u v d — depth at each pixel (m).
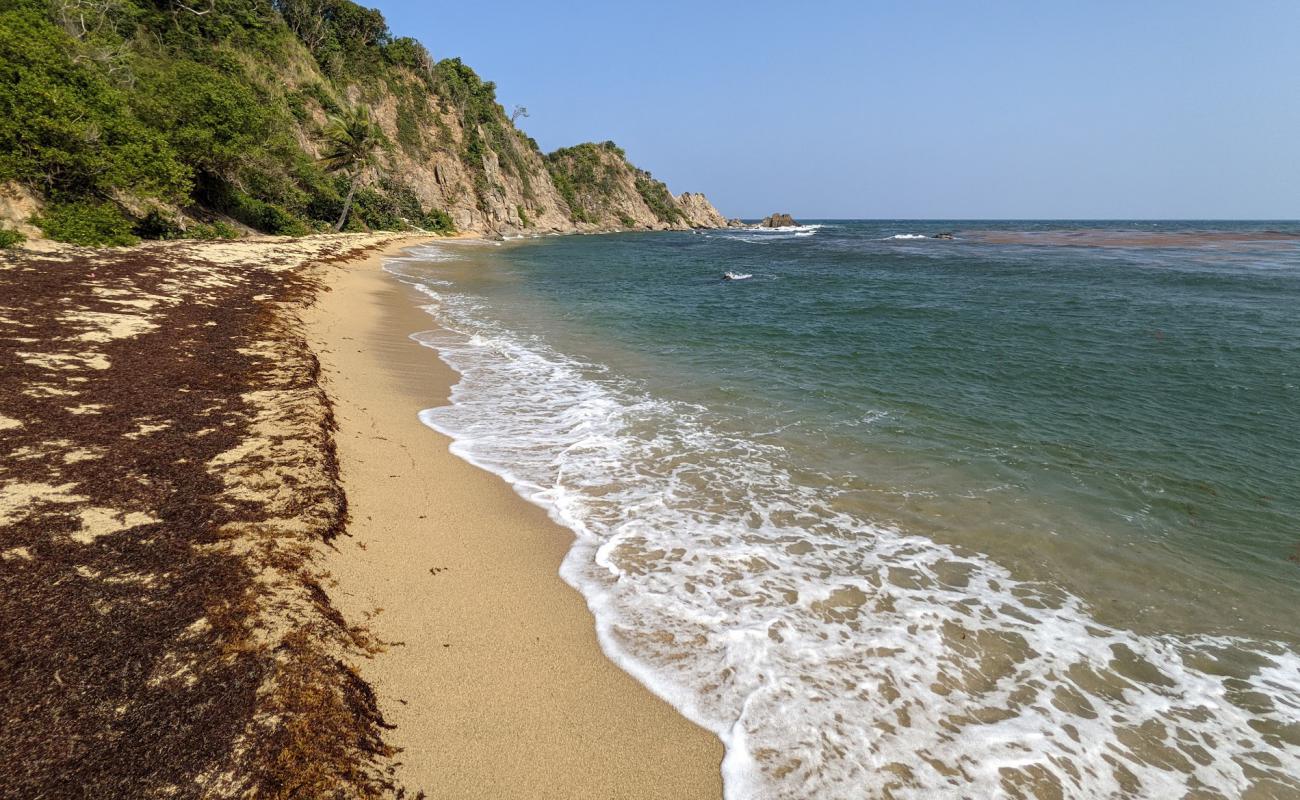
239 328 10.91
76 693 2.95
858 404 9.66
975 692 3.95
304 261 22.83
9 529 4.08
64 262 14.27
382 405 8.85
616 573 5.10
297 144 43.62
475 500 6.24
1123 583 5.13
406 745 3.23
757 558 5.38
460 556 5.18
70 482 4.85
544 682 3.83
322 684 3.32
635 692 3.82
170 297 12.64
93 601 3.56
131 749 2.74
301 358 9.57
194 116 27.02
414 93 68.88
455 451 7.50
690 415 9.08
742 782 3.25
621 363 12.29
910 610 4.73
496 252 46.88
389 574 4.74
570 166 108.44
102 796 2.52
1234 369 11.76
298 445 6.28
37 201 17.77
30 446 5.33
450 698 3.61
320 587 4.27
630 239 77.00
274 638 3.56
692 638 4.34
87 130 18.66
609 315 18.31
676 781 3.23
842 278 29.89
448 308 18.78
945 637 4.44
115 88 22.95
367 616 4.19
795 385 10.69
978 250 51.81
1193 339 14.48
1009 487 6.82
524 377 11.09
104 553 4.02
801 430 8.49
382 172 59.09
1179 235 75.06
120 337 9.22
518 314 18.20
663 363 12.31
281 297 14.79
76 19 29.22
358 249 33.59
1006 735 3.62
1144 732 3.68
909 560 5.41
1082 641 4.44
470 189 73.69
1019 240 67.31
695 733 3.54
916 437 8.27
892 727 3.64
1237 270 31.80
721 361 12.49
